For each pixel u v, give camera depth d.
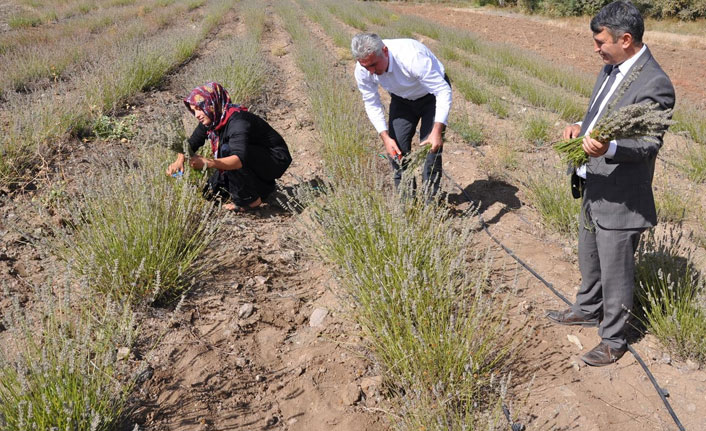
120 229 3.49
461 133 7.32
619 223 2.87
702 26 24.53
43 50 10.27
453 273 3.32
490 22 26.83
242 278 3.86
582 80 11.38
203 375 2.98
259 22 18.09
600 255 2.99
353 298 3.17
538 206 5.04
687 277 3.44
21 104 6.25
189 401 2.81
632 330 3.42
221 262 4.00
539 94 9.49
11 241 4.03
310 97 7.94
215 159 4.34
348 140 5.91
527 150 6.99
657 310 3.29
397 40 4.26
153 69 8.84
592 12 29.67
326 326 3.42
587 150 2.73
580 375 3.03
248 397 2.88
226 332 3.33
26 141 5.41
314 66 10.26
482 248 4.42
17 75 8.46
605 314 3.10
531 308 3.63
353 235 3.65
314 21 21.06
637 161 2.77
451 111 8.44
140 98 8.09
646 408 2.82
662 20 26.67
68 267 2.79
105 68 8.05
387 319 2.96
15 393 2.41
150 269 3.38
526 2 33.16
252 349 3.23
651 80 2.64
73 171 5.34
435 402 2.70
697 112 8.81
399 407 2.77
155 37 13.57
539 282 3.96
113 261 3.38
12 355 2.88
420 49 4.19
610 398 2.88
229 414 2.76
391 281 3.13
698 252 4.46
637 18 2.65
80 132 6.38
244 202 4.79
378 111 4.57
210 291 3.68
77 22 16.78
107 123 6.48
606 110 2.67
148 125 6.25
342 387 2.95
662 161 6.84
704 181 6.29
